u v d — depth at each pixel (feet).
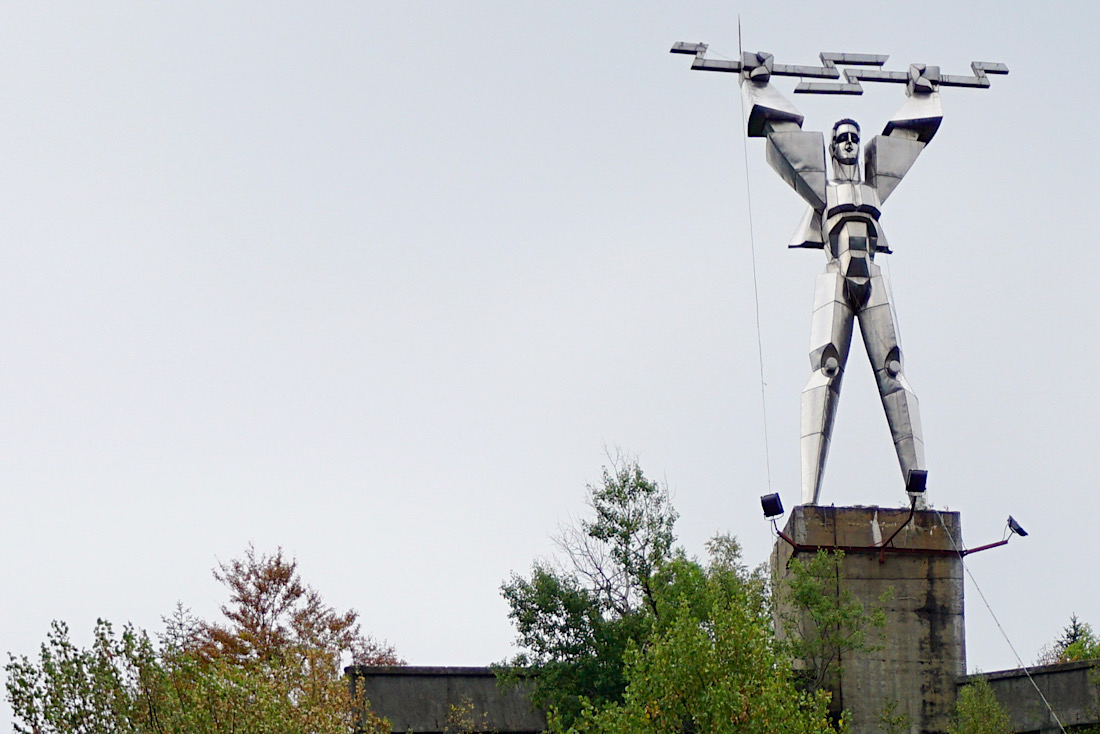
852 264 179.11
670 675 132.77
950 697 167.32
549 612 157.28
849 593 169.68
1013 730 162.61
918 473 169.68
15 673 122.42
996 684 166.61
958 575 171.12
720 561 163.12
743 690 130.41
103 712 122.72
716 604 138.51
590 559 160.25
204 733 125.08
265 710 129.29
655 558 158.92
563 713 152.76
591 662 153.69
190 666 130.82
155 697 124.98
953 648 169.17
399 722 159.74
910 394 177.68
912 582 170.81
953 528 173.06
